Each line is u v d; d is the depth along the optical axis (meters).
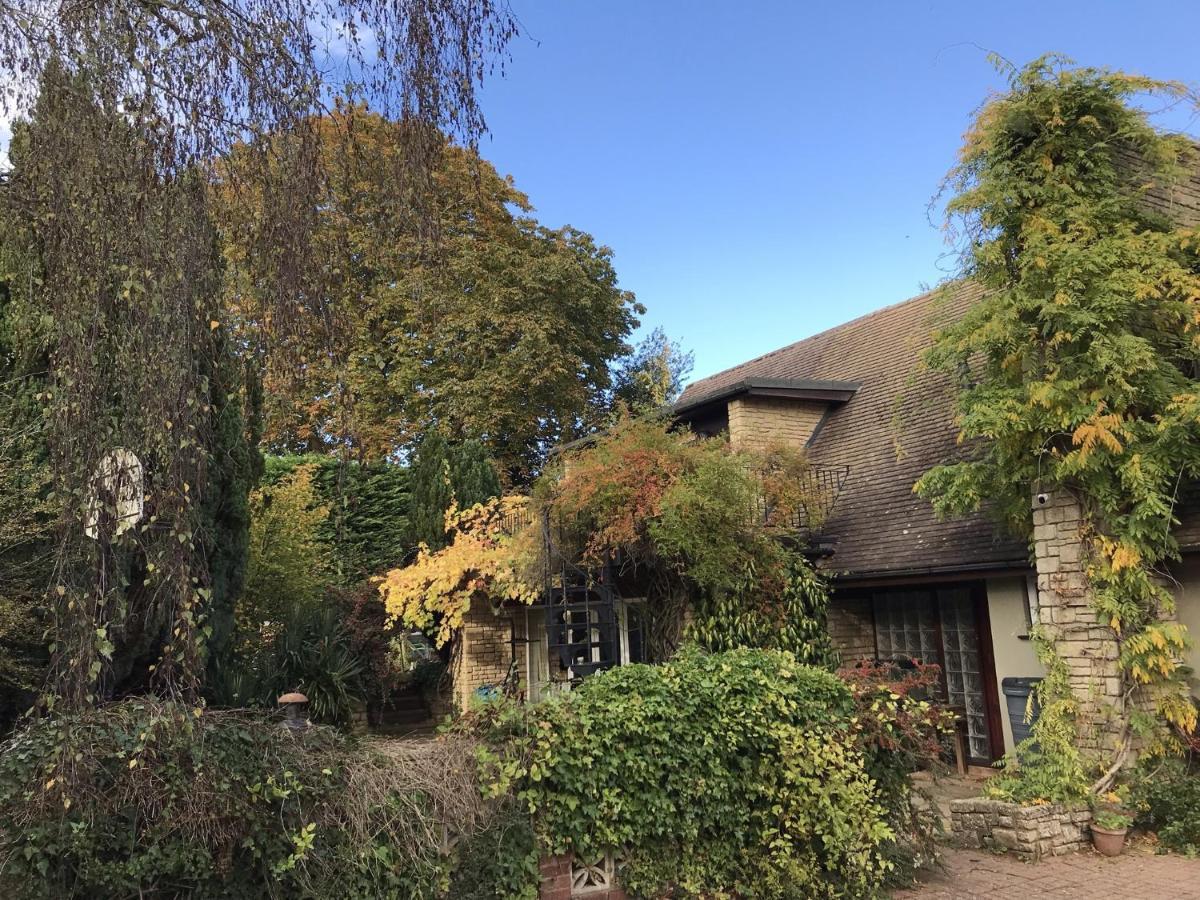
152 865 4.04
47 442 4.41
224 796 4.23
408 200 5.84
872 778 6.20
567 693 5.86
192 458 4.39
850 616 12.77
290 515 14.23
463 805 4.90
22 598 7.73
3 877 3.76
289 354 5.48
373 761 4.82
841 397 14.91
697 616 10.97
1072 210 8.37
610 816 5.41
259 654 12.55
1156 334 8.33
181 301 4.48
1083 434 7.82
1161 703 7.80
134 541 4.26
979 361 11.23
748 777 5.80
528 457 24.36
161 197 4.55
